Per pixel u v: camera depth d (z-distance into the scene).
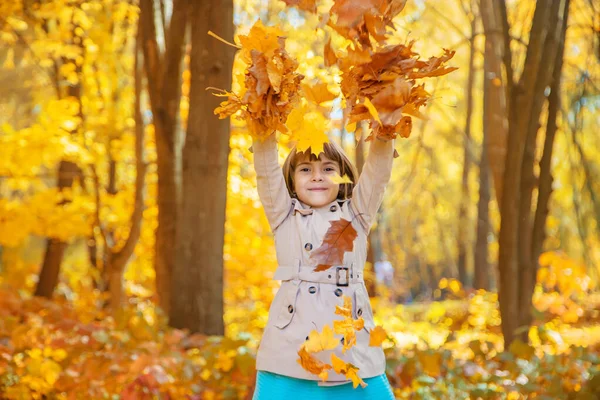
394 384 5.06
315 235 2.77
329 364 2.57
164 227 7.68
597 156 8.42
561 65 6.57
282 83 2.43
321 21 2.28
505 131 8.13
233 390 4.99
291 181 2.99
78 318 6.60
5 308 6.96
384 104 2.33
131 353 5.18
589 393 4.66
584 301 12.15
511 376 5.28
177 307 6.72
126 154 11.27
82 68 9.98
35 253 18.27
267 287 12.68
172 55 7.40
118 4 9.60
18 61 11.55
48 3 9.06
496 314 12.50
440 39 12.18
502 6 6.11
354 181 2.99
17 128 13.29
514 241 6.20
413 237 24.30
